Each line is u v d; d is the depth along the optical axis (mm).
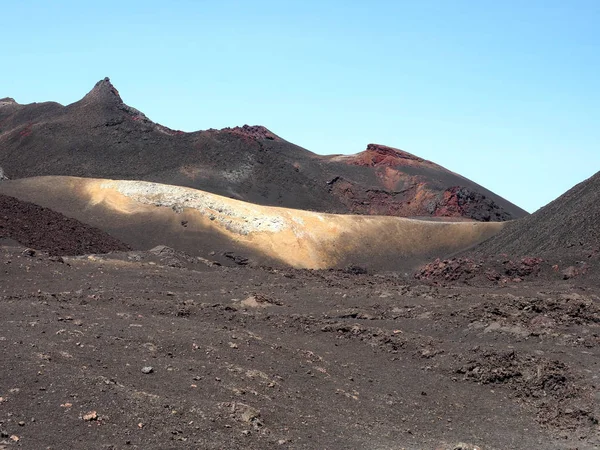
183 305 40625
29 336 25047
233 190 177625
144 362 24781
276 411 23328
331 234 120500
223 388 23750
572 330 39344
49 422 18500
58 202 120375
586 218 88000
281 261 110625
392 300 47094
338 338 37188
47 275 46406
